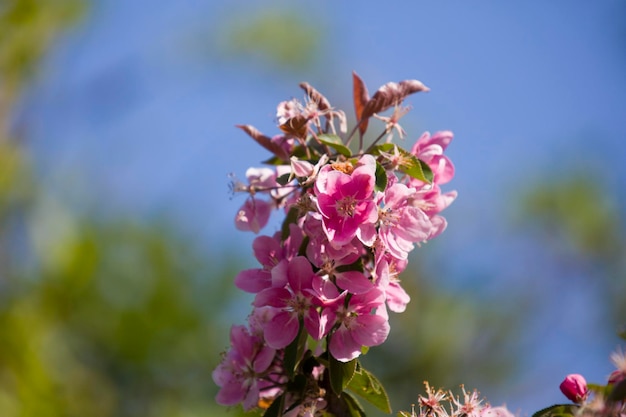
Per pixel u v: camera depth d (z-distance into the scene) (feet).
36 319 21.76
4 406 21.02
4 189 24.71
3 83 29.17
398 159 10.91
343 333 10.33
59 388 21.38
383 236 10.45
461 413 11.37
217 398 11.17
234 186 11.85
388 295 10.94
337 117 11.87
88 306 21.84
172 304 21.56
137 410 21.12
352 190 10.36
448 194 11.47
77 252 22.33
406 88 11.48
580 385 10.29
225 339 21.68
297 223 11.02
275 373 11.07
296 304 10.29
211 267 22.33
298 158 11.54
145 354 21.22
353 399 10.84
